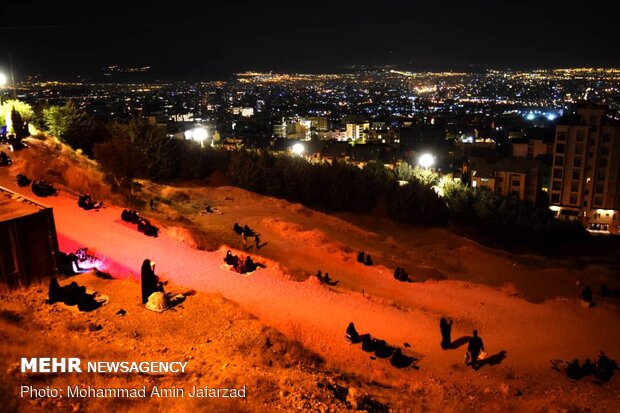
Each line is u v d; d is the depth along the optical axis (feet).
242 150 211.20
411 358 72.95
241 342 64.03
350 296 93.30
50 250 78.23
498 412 59.26
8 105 175.63
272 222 144.97
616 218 289.94
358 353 72.43
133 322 66.39
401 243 163.63
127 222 113.09
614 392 67.82
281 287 92.84
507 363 74.38
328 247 128.57
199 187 189.67
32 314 64.18
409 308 92.32
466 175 327.06
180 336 64.13
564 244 203.92
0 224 71.46
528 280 127.85
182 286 84.94
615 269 160.97
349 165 211.82
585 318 94.32
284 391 52.19
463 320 89.40
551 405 61.62
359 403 53.11
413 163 339.36
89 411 42.63
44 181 120.98
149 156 188.34
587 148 286.87
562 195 296.92
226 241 122.93
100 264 88.43
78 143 192.54
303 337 74.18
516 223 200.85
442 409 57.93
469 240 176.14
